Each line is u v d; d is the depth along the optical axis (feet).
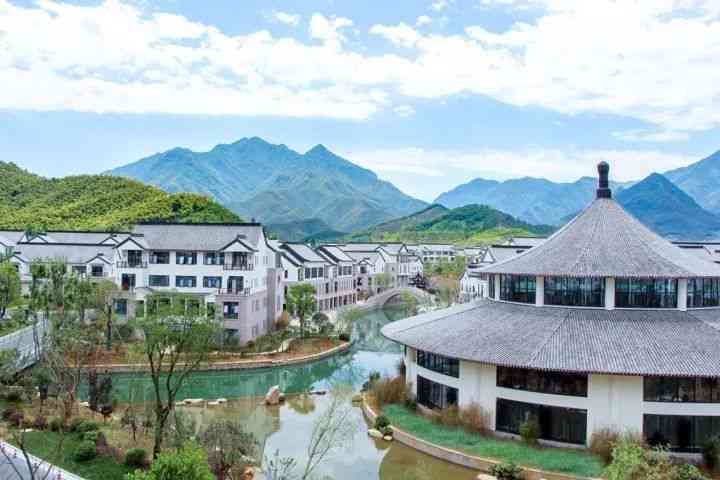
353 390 201.77
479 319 163.73
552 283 160.86
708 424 131.95
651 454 113.60
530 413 140.67
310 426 163.22
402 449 143.95
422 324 173.78
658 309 153.28
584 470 121.39
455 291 401.90
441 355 148.15
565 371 130.72
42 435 129.70
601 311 153.58
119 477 111.96
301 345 260.42
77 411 150.92
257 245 267.39
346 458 139.33
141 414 154.61
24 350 188.34
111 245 295.07
